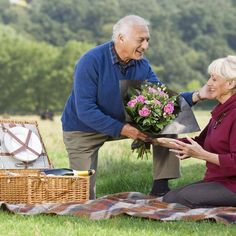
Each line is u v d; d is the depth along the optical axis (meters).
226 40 162.75
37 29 158.38
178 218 7.55
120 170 11.96
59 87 127.00
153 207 8.06
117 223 7.32
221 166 8.12
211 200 8.27
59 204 8.12
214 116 8.30
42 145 9.22
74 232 6.89
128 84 9.09
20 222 7.36
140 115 8.82
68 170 8.73
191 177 11.47
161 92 8.96
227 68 8.17
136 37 8.91
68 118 9.38
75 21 160.88
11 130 9.09
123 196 9.11
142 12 162.25
